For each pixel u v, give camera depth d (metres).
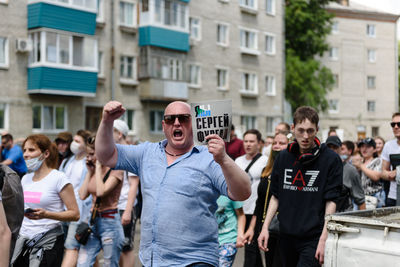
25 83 26.33
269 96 41.41
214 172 4.10
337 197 5.16
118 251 6.65
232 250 6.29
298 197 5.24
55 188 5.80
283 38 42.69
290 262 5.34
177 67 33.81
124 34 31.16
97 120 30.03
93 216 6.55
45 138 5.86
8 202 3.81
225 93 37.88
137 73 31.86
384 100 63.38
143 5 31.97
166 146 4.35
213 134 3.74
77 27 27.62
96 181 6.57
